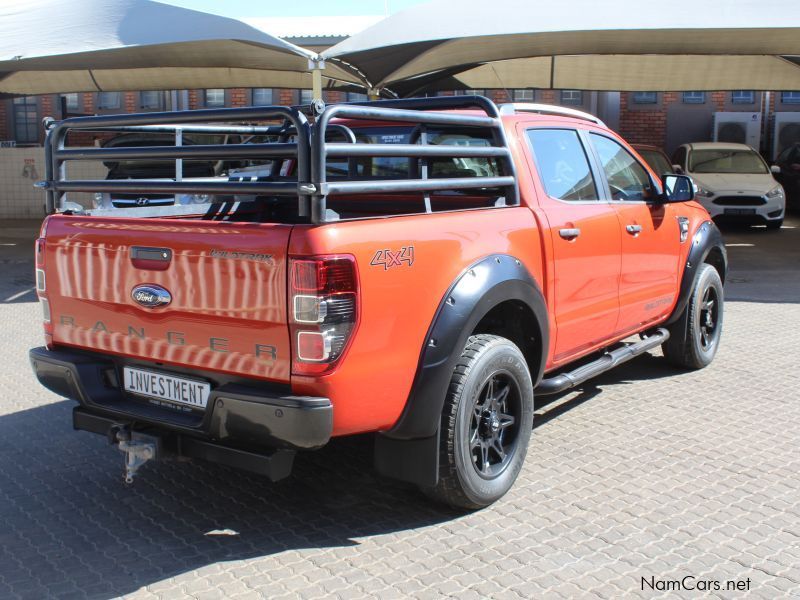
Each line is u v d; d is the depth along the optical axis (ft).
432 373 11.17
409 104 14.19
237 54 37.86
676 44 36.24
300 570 10.80
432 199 15.12
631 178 17.40
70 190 12.29
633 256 16.66
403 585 10.39
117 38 33.27
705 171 50.08
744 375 19.86
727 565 10.85
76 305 12.08
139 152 11.48
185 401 11.16
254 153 10.46
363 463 14.62
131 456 11.55
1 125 63.36
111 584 10.47
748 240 46.34
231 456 10.81
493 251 12.41
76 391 11.86
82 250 11.81
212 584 10.46
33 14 36.83
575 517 12.29
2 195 57.41
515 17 33.09
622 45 36.86
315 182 9.78
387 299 10.55
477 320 11.73
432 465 11.46
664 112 59.52
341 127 14.35
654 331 19.06
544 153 14.62
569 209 14.69
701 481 13.57
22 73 47.47
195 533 11.93
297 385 9.98
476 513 12.48
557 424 16.40
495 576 10.59
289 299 9.84
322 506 12.82
